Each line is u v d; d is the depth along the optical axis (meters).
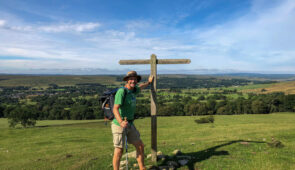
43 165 10.18
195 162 6.59
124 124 3.86
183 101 177.88
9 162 17.00
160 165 6.14
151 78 5.98
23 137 53.03
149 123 77.69
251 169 5.92
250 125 46.22
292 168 6.01
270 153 7.82
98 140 41.25
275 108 107.69
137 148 4.58
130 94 4.27
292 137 12.80
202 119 71.69
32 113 82.25
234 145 9.27
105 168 6.82
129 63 6.27
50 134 56.03
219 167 6.15
